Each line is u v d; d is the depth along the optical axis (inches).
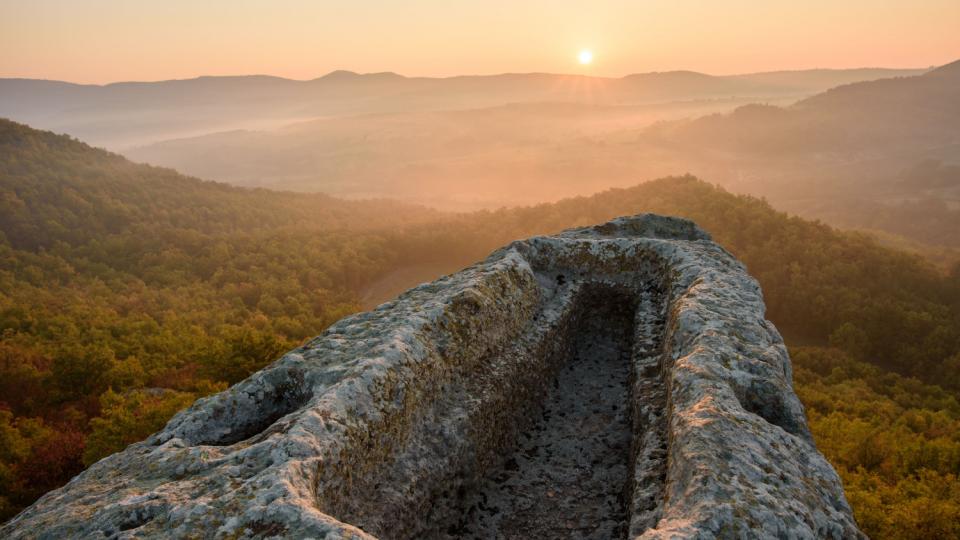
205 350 1501.0
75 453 1221.1
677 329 301.6
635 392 305.3
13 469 1156.5
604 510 270.7
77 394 1679.4
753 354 271.1
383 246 5915.4
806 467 206.8
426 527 232.8
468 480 266.5
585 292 452.4
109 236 6018.7
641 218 537.0
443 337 294.4
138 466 202.7
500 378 311.1
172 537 159.3
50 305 3533.5
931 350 3179.1
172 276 4938.5
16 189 6786.4
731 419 213.3
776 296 3887.8
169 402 1164.5
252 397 247.8
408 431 244.5
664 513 180.2
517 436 325.1
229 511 166.1
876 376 2928.2
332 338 281.0
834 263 4050.2
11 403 1691.7
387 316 305.9
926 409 2452.0
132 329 2886.3
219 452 202.1
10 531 176.1
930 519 1105.4
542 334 370.3
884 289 3895.2
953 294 3853.3
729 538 161.6
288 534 155.9
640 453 242.2
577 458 311.3
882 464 1565.0
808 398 2182.6
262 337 1390.3
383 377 239.1
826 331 3710.6
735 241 4707.2
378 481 219.9
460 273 387.9
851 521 191.2
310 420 203.6
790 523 171.9
